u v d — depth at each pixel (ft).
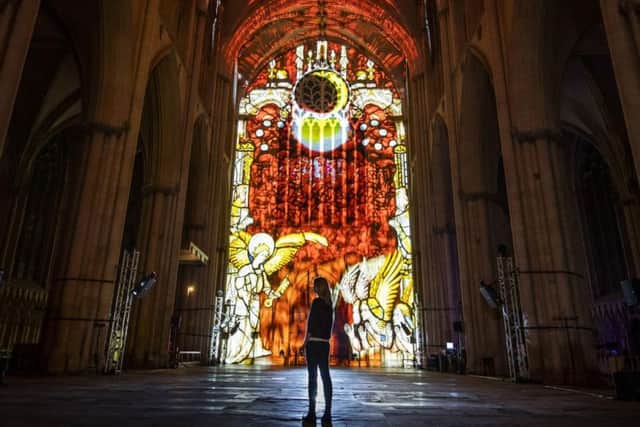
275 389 30.17
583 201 87.81
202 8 78.28
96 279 44.16
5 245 77.15
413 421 16.30
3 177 76.95
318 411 18.88
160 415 16.62
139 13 52.85
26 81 73.46
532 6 47.83
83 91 52.90
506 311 46.75
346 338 107.04
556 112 48.80
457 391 30.96
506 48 51.26
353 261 112.06
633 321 33.78
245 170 119.65
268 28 119.44
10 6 29.27
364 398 25.23
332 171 120.57
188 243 73.82
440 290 85.35
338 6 114.21
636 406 21.97
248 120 124.67
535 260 44.09
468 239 64.18
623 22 28.89
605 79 67.00
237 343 105.40
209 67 90.43
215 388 29.91
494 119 67.00
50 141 91.66
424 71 94.68
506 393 29.53
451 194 87.76
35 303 85.25
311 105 125.49
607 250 82.23
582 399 25.55
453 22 72.08
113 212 46.52
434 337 83.76
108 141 47.75
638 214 68.03
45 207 90.33
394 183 118.52
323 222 115.75
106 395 23.44
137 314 59.67
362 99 126.82
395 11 105.60
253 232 114.52
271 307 108.78
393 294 109.40
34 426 13.64
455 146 69.15
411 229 105.70
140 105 50.88
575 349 40.65
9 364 40.83
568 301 41.93
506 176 47.73
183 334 83.87
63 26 53.62
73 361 41.22
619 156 69.56
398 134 122.72
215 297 91.45
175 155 67.10
